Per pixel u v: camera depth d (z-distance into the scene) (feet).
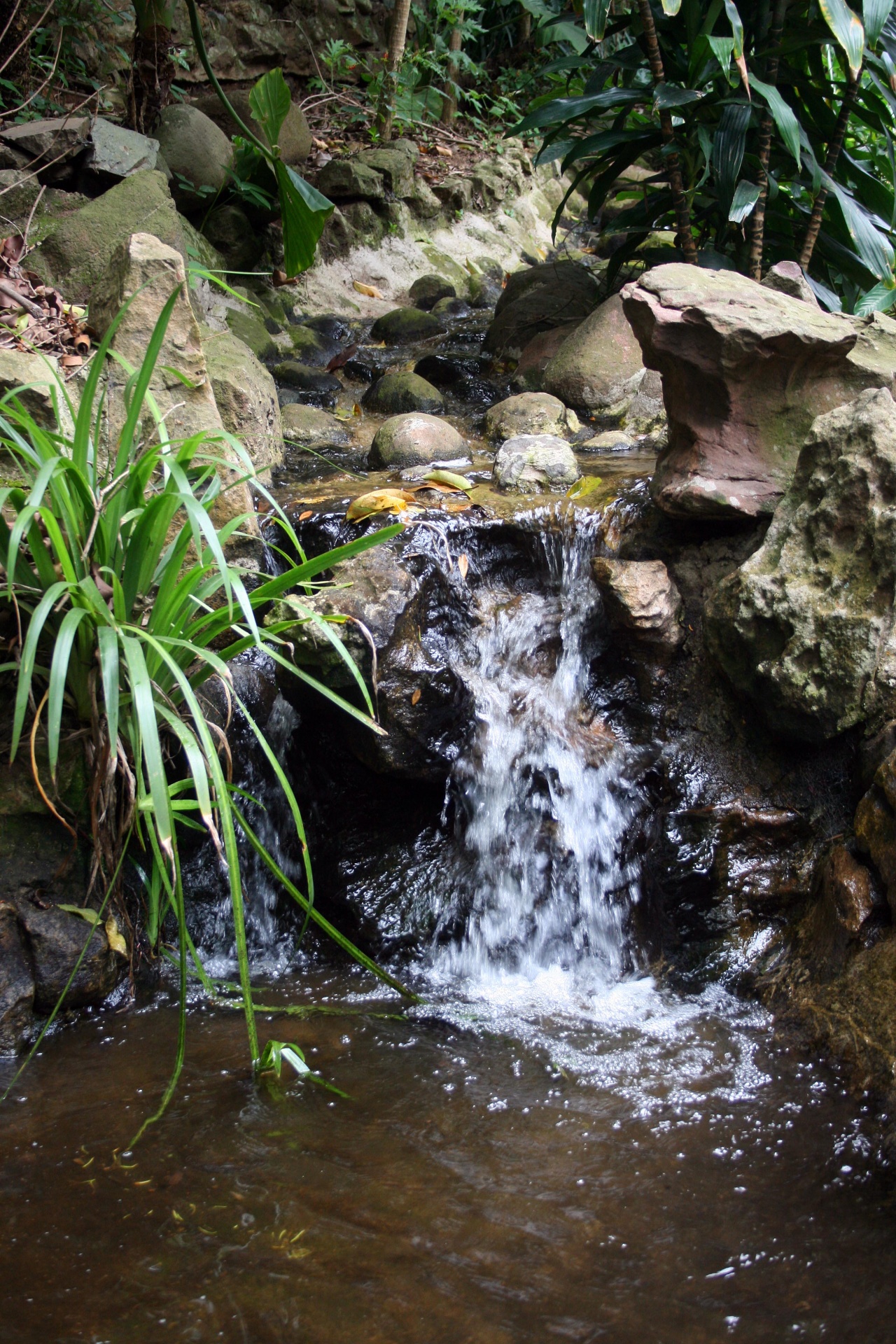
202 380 10.78
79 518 8.10
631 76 16.11
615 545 11.07
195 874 9.84
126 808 8.59
